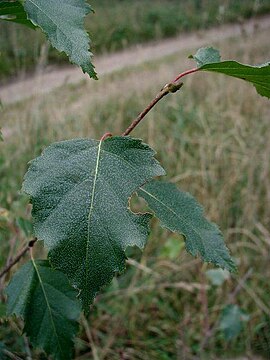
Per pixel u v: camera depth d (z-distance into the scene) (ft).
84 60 0.30
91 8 0.32
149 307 0.99
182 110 1.80
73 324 0.46
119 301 0.97
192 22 4.75
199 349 0.89
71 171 0.30
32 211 0.29
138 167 0.31
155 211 0.36
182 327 0.88
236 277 1.02
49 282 0.47
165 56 3.68
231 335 0.84
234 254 1.10
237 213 1.19
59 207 0.29
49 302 0.46
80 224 0.29
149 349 0.91
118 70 2.92
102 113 1.82
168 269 1.07
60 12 0.31
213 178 1.25
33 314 0.45
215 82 2.07
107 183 0.30
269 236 1.17
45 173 0.30
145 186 0.38
